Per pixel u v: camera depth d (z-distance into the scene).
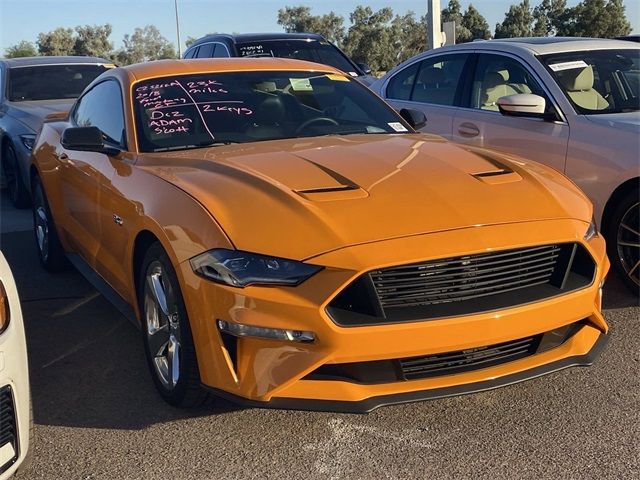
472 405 3.52
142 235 3.61
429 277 2.92
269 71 4.82
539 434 3.24
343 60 11.57
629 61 5.92
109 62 10.53
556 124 5.35
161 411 3.53
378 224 2.98
